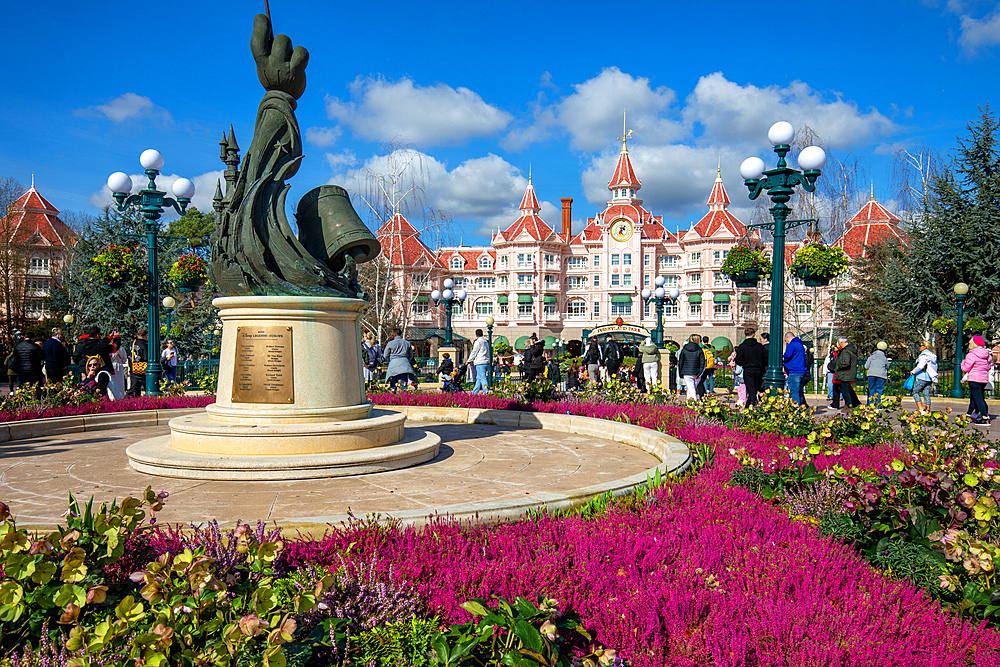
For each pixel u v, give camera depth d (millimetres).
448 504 5223
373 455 6336
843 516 4336
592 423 9156
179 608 2400
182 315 33781
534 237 78000
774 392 11930
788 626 2795
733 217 76500
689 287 77438
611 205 82188
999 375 22406
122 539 2855
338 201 7492
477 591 3162
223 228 7117
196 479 6016
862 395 17312
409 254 72250
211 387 14883
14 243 46688
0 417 8812
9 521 2592
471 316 79562
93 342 13055
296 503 5188
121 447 7820
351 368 7102
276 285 6801
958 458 4887
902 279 31984
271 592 2521
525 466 6820
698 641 2764
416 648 2707
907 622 2939
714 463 6215
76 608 2367
